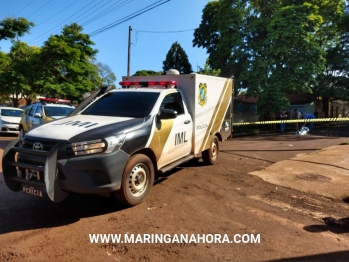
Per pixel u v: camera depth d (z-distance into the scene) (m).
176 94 5.99
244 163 8.03
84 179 3.86
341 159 8.14
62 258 3.13
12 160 4.21
